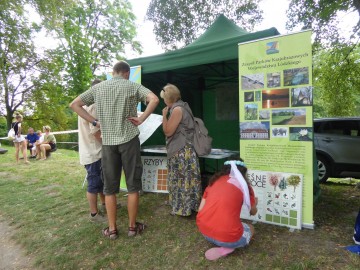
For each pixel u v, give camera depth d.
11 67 16.73
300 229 3.23
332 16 8.64
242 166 2.98
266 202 3.44
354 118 6.12
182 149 3.66
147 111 3.14
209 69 5.85
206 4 14.96
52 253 3.16
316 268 2.48
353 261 2.54
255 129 3.48
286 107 3.26
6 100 23.27
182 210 3.67
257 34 3.65
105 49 23.64
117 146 3.14
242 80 3.54
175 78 6.18
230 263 2.65
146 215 3.91
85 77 19.81
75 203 4.73
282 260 2.63
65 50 19.66
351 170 5.91
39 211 4.46
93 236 3.39
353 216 3.67
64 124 27.45
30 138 10.95
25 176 7.03
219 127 6.58
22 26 12.69
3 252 3.36
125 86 3.14
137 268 2.73
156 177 4.96
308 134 3.15
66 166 8.34
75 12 19.94
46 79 20.88
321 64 10.94
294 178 3.26
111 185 3.25
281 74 3.27
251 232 2.90
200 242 3.08
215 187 2.86
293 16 9.50
